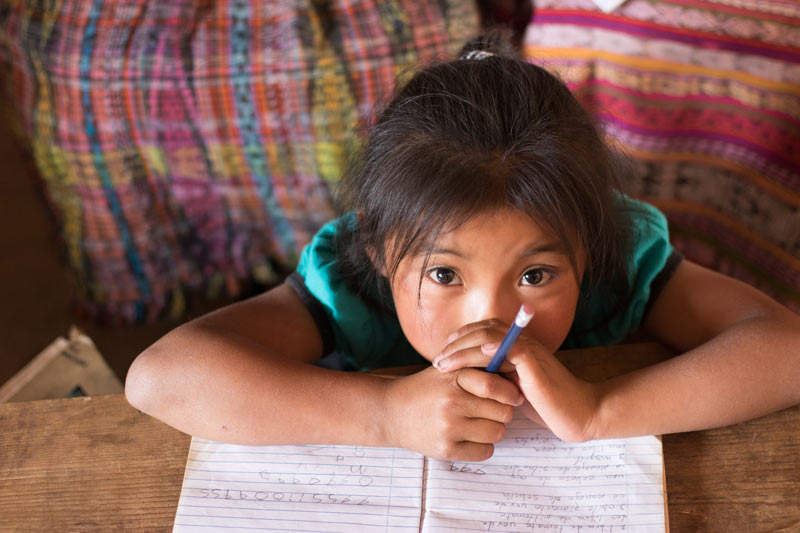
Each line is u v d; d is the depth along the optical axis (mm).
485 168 739
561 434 764
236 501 731
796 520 712
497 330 748
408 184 757
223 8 1651
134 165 1732
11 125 1832
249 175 1771
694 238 1790
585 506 717
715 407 778
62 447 788
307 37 1619
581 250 811
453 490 730
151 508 737
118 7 1621
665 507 714
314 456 769
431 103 808
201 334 837
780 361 804
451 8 1654
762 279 1694
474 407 745
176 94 1635
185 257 1901
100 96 1623
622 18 1550
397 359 1094
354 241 953
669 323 982
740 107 1551
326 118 1657
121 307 1930
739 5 1467
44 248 2162
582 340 1084
